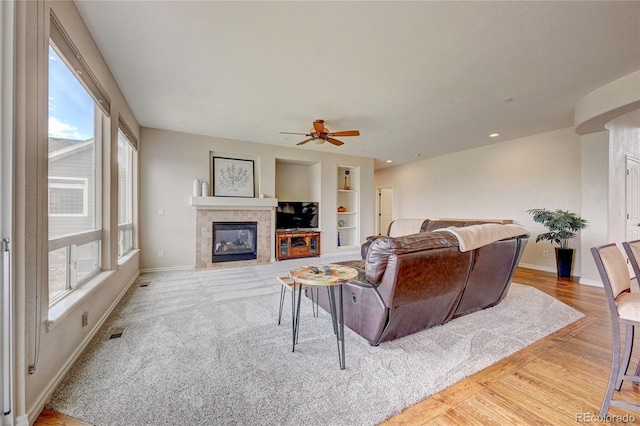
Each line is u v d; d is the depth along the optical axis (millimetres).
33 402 1383
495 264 2578
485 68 2615
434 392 1582
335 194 6480
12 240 1244
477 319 2633
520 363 1895
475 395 1563
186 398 1515
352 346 2109
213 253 5027
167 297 3309
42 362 1479
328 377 1711
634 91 2689
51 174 1767
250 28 2059
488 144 5535
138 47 2307
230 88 3068
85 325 2090
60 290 1881
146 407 1445
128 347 2084
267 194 5586
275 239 5676
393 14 1901
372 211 7031
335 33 2111
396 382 1666
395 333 2162
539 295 3367
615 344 1428
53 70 1766
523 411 1438
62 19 1704
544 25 2010
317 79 2854
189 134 4891
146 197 4559
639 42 2201
